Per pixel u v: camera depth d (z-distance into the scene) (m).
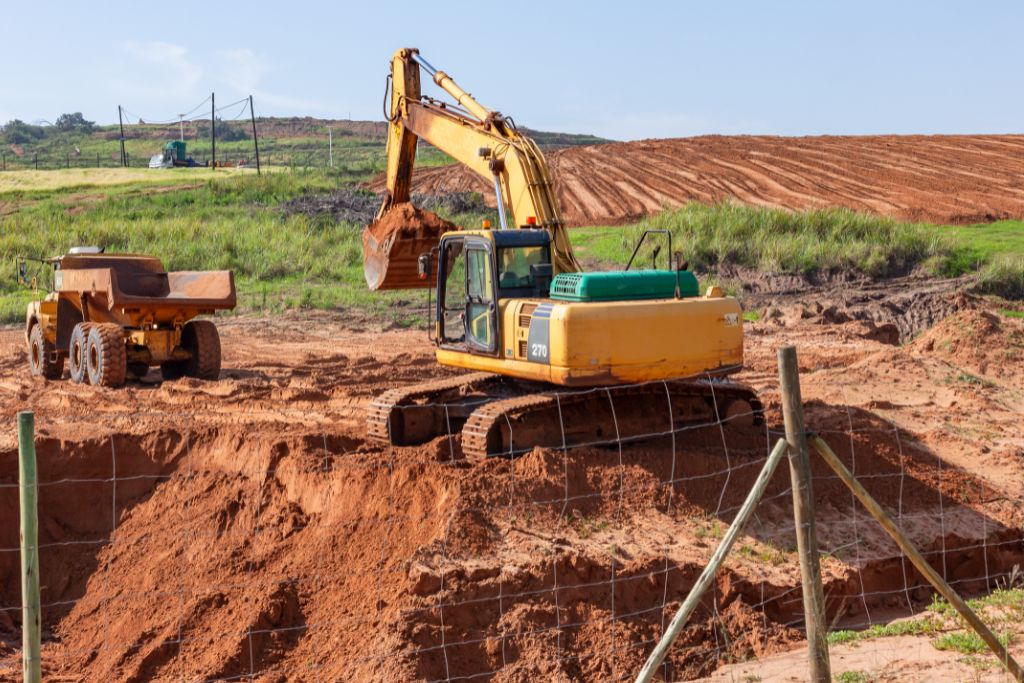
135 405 15.57
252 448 12.01
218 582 9.88
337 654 8.49
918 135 62.72
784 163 52.72
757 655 8.61
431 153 81.69
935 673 7.33
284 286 31.05
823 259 30.02
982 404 16.41
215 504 11.17
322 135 186.75
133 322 17.98
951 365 19.14
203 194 50.94
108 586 10.82
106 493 12.21
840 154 54.97
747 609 9.08
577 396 11.42
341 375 18.73
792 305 27.42
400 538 9.55
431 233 14.47
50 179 63.53
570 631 8.66
